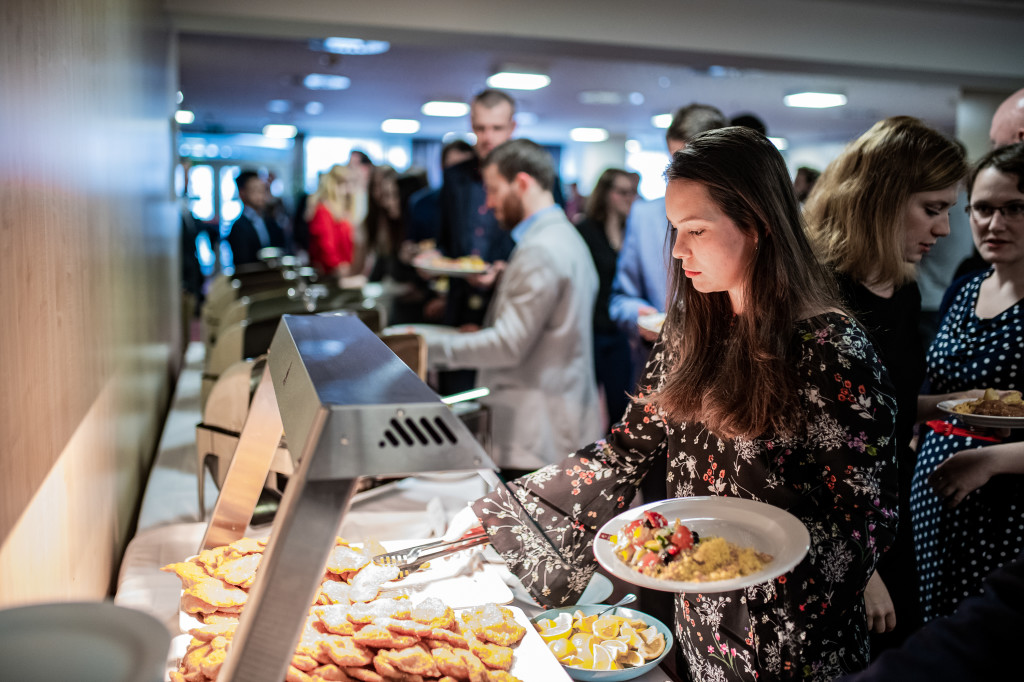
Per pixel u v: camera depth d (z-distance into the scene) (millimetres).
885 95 9000
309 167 15852
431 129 14578
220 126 14648
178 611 1365
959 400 1789
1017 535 1773
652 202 3564
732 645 1199
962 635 612
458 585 1351
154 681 464
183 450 2523
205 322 4008
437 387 3938
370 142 15977
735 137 1125
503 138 3547
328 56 7371
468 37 3842
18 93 931
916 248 1635
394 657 1014
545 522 1374
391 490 2086
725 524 1058
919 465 2064
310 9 3611
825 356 1110
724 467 1213
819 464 1135
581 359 2799
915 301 1701
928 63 4449
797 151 15188
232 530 1381
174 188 4406
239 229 7352
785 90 8875
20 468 915
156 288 3221
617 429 1431
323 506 734
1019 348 1880
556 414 2775
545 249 2668
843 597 1095
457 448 737
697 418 1217
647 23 4027
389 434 724
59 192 1168
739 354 1156
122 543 1929
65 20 1237
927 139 1582
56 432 1127
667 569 943
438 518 1762
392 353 954
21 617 531
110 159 1765
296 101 10812
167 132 3943
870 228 1602
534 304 2654
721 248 1124
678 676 1353
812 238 1661
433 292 5438
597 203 4344
